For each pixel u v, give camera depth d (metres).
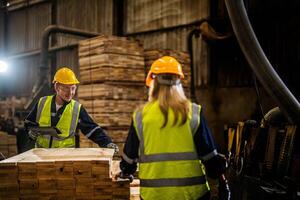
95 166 2.77
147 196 2.36
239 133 4.83
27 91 16.45
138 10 12.41
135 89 7.95
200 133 2.34
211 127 10.23
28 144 7.90
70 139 4.18
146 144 2.38
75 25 14.57
